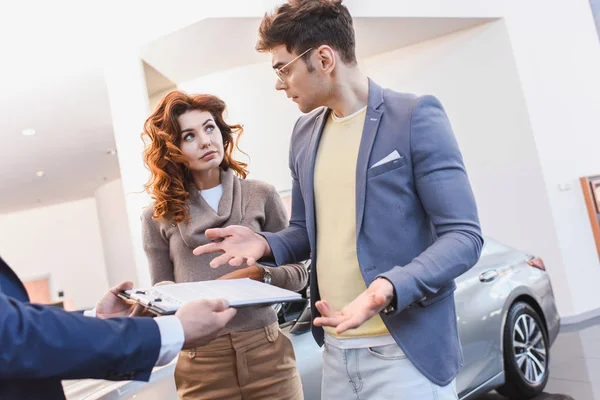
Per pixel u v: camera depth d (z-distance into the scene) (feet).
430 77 20.51
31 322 2.93
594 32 21.47
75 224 50.26
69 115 25.63
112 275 46.32
